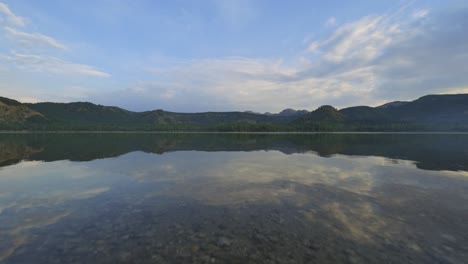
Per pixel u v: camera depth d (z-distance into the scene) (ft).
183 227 24.68
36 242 21.21
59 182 44.83
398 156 82.28
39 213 28.58
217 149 110.73
